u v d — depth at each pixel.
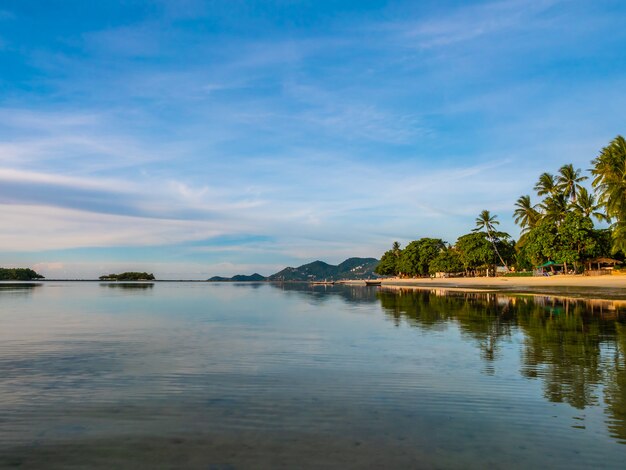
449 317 24.75
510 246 113.62
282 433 7.14
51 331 19.31
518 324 20.98
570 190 80.06
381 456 6.30
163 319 24.73
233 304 38.12
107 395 9.24
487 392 9.48
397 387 9.87
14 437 6.96
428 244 148.25
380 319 24.23
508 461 6.17
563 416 8.00
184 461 6.12
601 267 79.19
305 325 21.55
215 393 9.39
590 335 17.31
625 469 5.96
